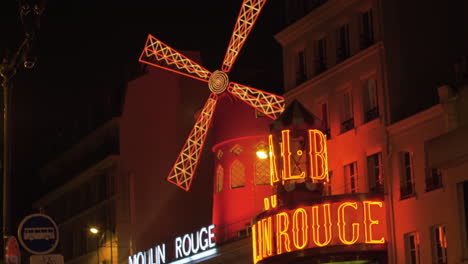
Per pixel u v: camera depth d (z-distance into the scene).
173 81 53.06
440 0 30.81
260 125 39.75
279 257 29.59
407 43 30.05
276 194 29.97
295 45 34.53
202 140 40.38
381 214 28.73
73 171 59.44
